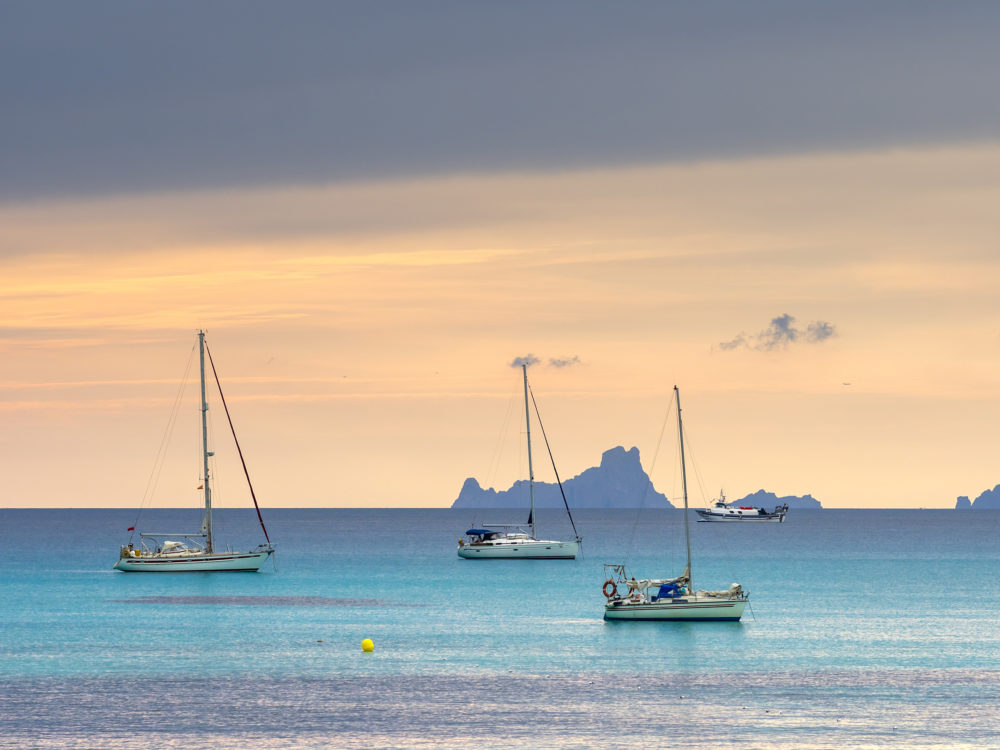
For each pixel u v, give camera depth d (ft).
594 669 627.46
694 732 493.36
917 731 494.18
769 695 563.07
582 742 477.77
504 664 642.22
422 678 602.44
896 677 607.37
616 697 557.74
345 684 587.27
